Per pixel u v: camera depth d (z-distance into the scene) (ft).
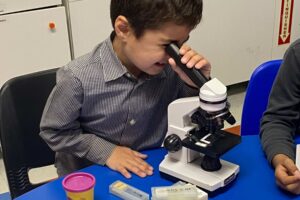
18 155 3.01
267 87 3.53
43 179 5.38
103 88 2.87
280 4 7.47
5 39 5.41
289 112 3.09
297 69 3.12
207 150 2.28
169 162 2.52
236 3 7.02
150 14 2.35
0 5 5.21
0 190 5.15
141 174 2.54
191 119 2.41
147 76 2.91
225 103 2.20
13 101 2.97
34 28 5.51
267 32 7.58
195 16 2.43
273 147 2.72
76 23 5.80
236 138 2.37
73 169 3.24
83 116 3.01
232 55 7.41
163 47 2.45
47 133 2.95
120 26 2.57
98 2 5.80
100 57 2.88
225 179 2.37
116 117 2.98
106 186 2.46
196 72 2.40
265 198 2.34
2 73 5.56
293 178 2.34
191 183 2.38
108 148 2.82
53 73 3.12
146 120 3.05
